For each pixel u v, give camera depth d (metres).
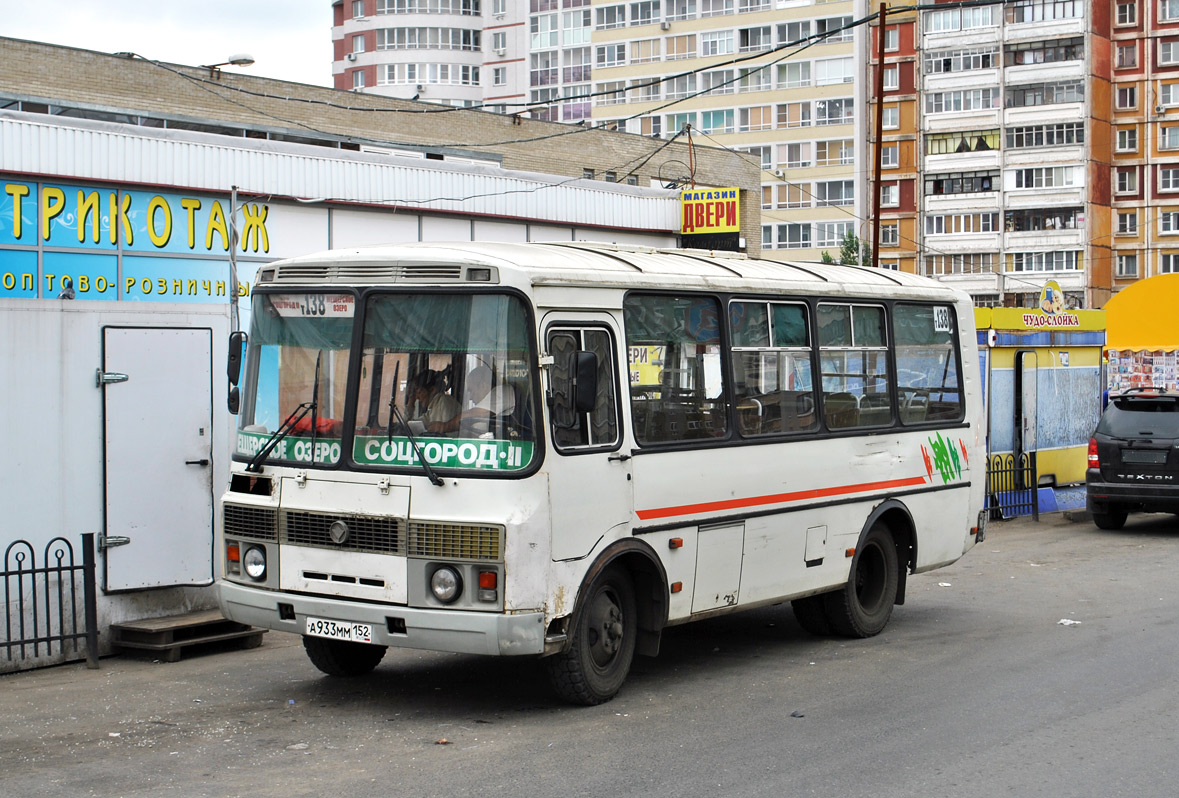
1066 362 20.28
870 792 6.03
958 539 11.30
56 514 9.16
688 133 34.12
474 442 7.07
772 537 9.07
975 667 9.01
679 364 8.37
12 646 8.88
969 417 11.55
